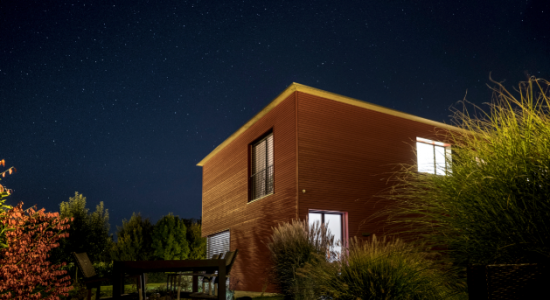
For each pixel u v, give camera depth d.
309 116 8.62
